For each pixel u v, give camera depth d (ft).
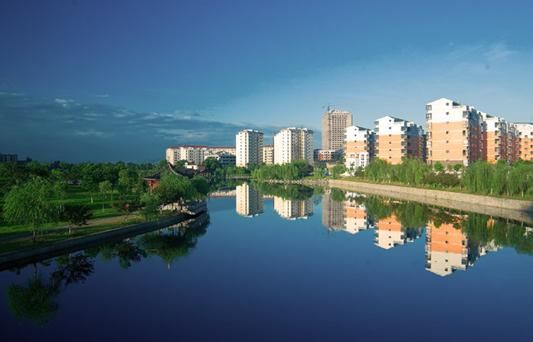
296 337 110.52
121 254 206.28
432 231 271.08
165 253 208.54
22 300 139.54
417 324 118.93
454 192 438.40
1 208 261.85
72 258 196.85
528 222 299.79
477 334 112.47
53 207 199.31
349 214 364.17
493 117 652.07
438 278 163.22
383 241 239.50
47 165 618.44
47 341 108.37
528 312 127.75
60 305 134.00
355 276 166.09
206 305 133.69
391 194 549.95
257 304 134.41
